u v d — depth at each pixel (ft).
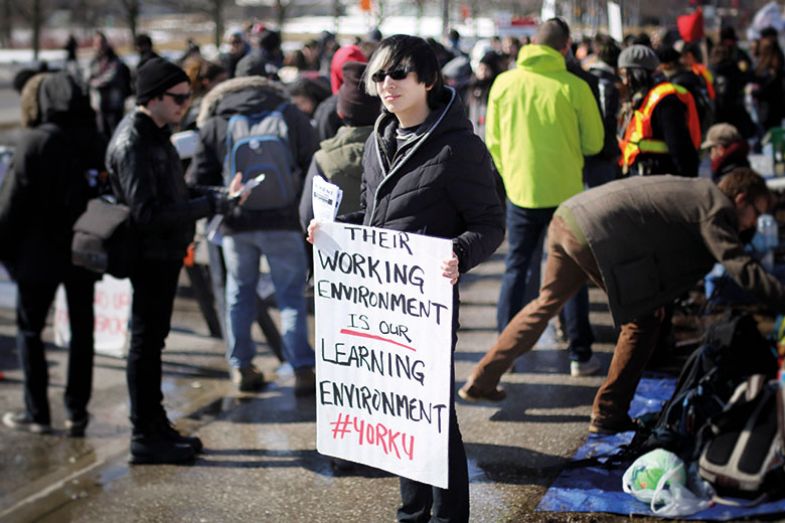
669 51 22.53
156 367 16.75
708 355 14.11
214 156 19.13
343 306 11.41
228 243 19.35
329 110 20.51
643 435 14.35
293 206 19.19
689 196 14.07
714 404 13.78
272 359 23.50
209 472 16.12
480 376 15.87
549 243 15.08
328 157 15.85
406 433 11.20
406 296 10.93
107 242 16.07
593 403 17.12
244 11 151.64
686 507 12.87
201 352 24.91
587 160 20.52
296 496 14.89
